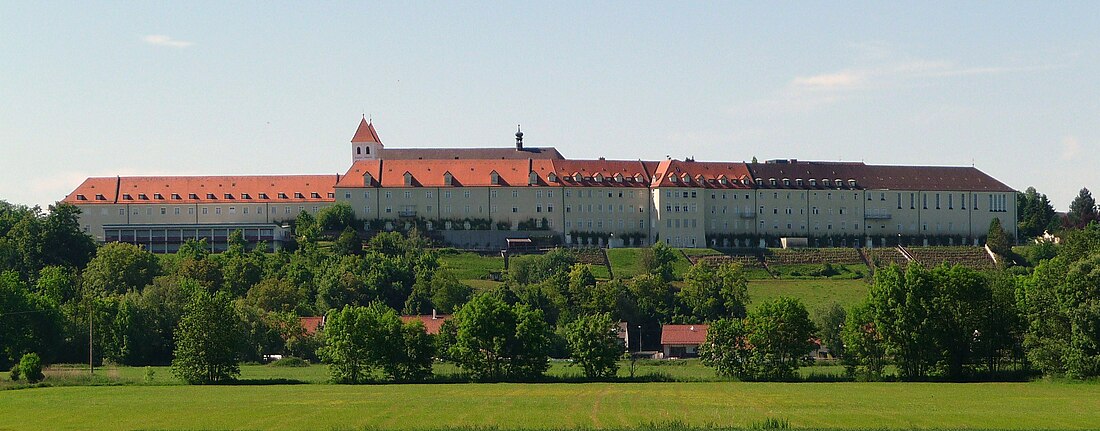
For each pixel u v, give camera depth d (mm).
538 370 175000
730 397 147625
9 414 134875
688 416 129000
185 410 137250
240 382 172500
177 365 173750
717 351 175375
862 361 173375
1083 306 160500
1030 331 169875
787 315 174000
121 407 140375
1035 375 170375
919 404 139750
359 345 173500
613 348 175625
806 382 170625
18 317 195375
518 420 126500
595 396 149500
